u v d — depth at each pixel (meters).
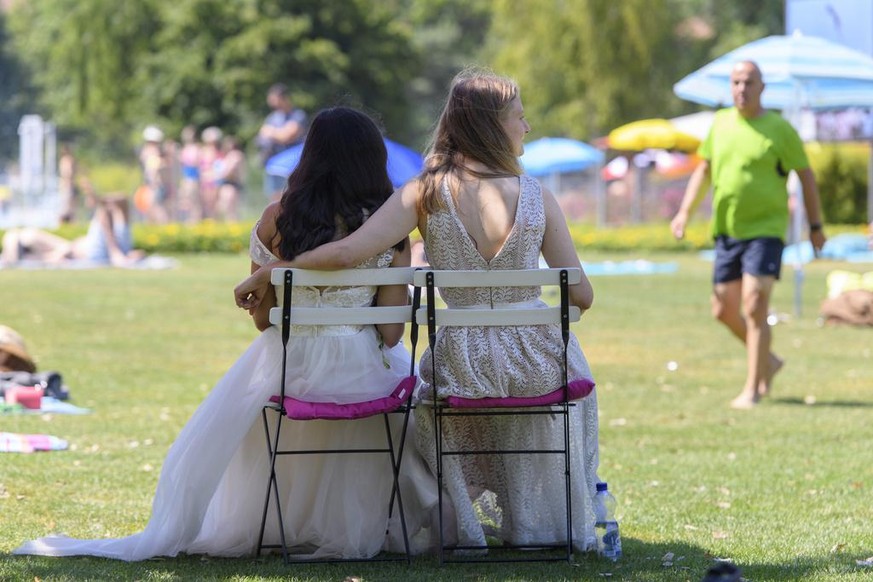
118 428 16.31
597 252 63.38
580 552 10.48
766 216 18.77
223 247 59.75
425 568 9.99
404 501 10.52
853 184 67.94
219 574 9.69
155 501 10.24
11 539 10.74
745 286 18.88
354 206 10.26
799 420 17.69
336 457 10.37
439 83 143.00
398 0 146.25
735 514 12.06
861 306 30.28
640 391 20.47
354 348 10.23
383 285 10.34
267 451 10.41
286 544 10.43
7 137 153.75
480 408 10.07
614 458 14.92
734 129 18.80
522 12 94.81
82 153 137.50
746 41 104.94
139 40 113.88
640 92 93.00
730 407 18.89
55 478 13.12
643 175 76.00
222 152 67.69
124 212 50.12
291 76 110.50
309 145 10.38
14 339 19.14
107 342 25.97
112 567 9.80
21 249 48.72
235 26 109.94
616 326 30.22
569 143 74.75
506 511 10.58
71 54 115.00
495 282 9.88
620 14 91.75
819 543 10.86
